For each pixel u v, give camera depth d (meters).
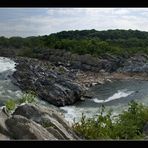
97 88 37.16
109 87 38.00
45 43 58.81
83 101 29.83
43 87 30.47
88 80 42.50
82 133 7.93
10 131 5.50
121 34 52.38
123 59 55.06
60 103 28.03
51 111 7.64
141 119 9.98
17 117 5.73
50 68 47.66
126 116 10.10
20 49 54.62
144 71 52.34
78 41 58.25
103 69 53.28
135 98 29.89
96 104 28.27
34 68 39.31
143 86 38.88
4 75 35.44
